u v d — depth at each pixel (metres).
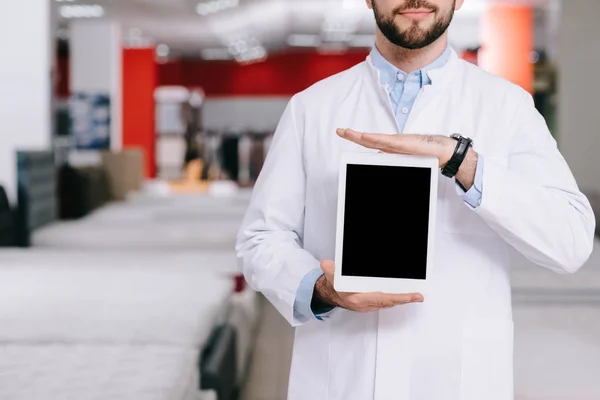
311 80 21.72
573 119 8.73
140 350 2.72
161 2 12.80
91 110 11.77
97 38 11.77
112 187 9.06
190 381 2.60
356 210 1.32
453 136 1.34
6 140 6.76
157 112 22.33
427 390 1.43
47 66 6.83
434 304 1.43
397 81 1.51
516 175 1.34
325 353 1.49
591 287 4.46
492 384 1.43
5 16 6.73
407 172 1.32
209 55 21.94
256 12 14.36
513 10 12.13
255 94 22.17
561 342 3.58
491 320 1.43
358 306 1.33
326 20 15.52
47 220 6.36
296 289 1.41
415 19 1.39
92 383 2.34
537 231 1.35
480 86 1.50
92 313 3.24
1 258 4.94
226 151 20.92
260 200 1.55
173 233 5.88
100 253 5.28
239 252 1.56
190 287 3.84
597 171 8.70
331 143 1.50
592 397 2.81
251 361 4.29
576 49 8.70
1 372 2.47
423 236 1.32
